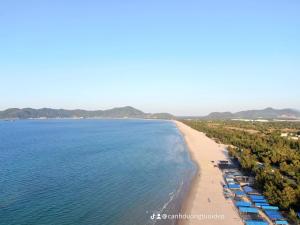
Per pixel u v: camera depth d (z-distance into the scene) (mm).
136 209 56250
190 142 161125
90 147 140000
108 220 51000
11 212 53781
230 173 83188
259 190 66438
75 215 52875
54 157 111312
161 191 67750
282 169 78938
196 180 78062
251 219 51188
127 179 78062
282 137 142625
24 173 83812
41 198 61562
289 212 51688
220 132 185750
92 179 77625
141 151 127938
